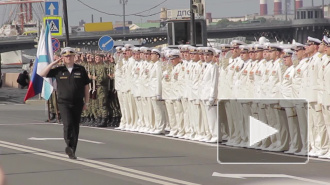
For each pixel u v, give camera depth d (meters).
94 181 20.64
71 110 25.50
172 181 20.48
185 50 32.12
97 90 38.56
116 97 39.03
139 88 35.50
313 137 26.12
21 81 61.97
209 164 23.89
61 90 25.48
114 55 37.31
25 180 20.89
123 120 37.25
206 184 19.98
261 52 28.47
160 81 34.22
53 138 32.31
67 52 25.58
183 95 32.34
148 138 32.44
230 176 21.38
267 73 27.84
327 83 25.08
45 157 25.75
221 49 30.38
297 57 26.53
